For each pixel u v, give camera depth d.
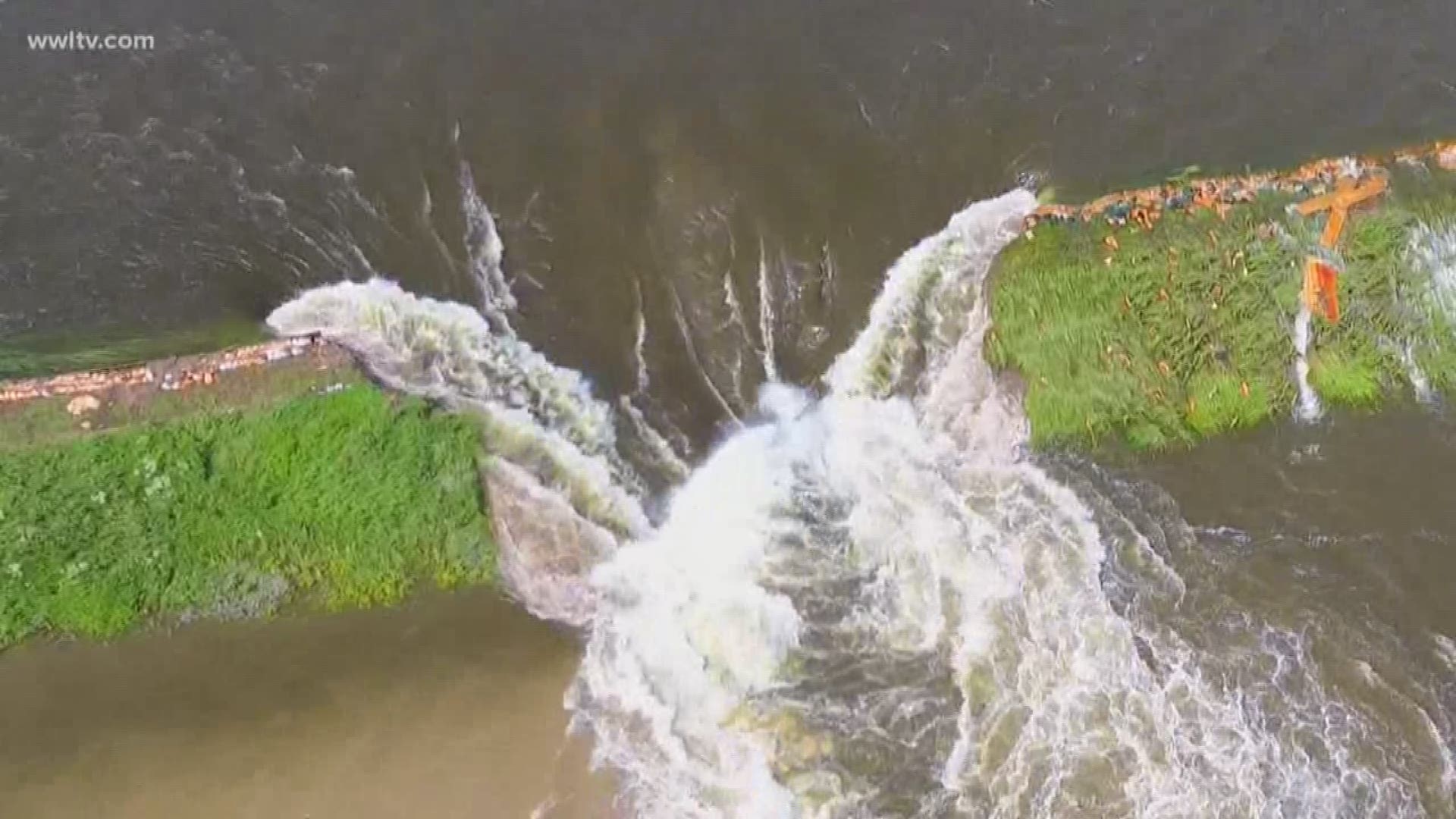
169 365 10.54
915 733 10.42
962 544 11.08
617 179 11.79
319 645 10.23
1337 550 11.42
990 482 11.33
